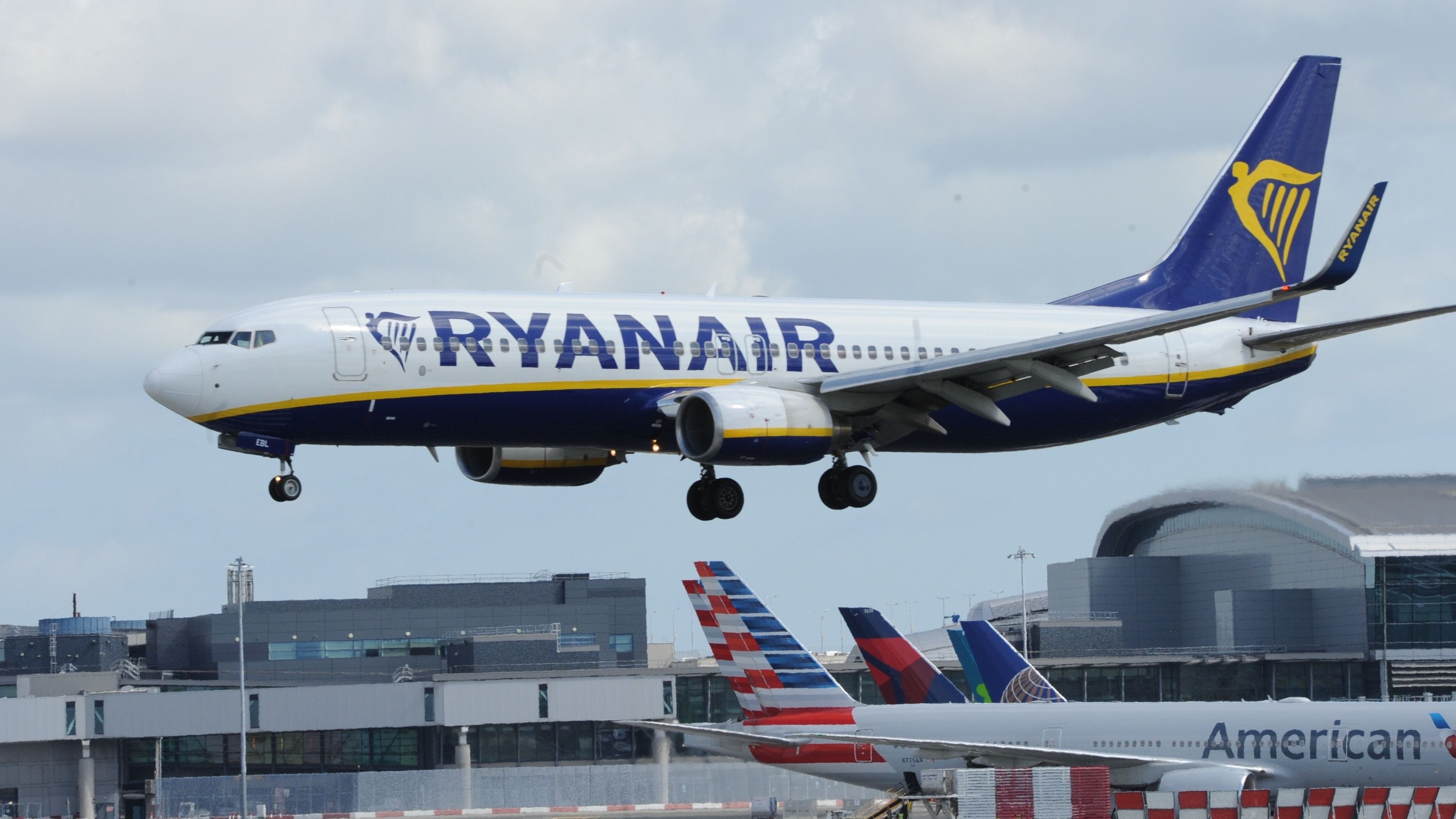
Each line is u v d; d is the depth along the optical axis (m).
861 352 171.50
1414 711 171.38
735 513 171.00
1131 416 184.62
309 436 153.25
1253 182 199.00
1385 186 150.12
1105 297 192.88
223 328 153.50
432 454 168.62
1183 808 156.75
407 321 154.62
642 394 160.75
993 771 154.38
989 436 178.75
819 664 186.38
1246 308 152.50
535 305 160.38
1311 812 160.00
